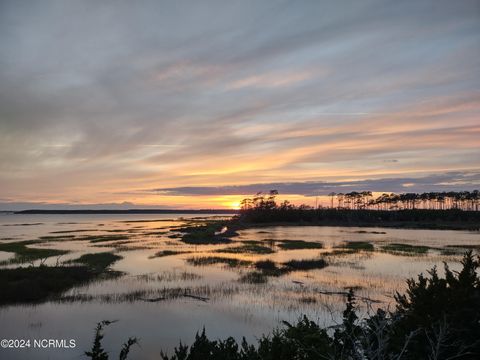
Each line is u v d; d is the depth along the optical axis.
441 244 57.09
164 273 31.84
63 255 44.19
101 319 18.95
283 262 37.69
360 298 22.73
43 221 197.00
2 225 139.00
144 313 19.94
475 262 9.31
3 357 14.05
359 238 69.75
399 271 32.53
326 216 149.75
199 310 20.41
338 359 7.26
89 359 13.80
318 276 30.25
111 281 28.47
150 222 169.50
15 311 20.25
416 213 141.88
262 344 8.68
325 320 18.20
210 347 8.58
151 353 14.57
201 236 68.56
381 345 6.65
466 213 142.38
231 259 40.09
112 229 104.88
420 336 7.86
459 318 7.89
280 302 21.95
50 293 24.41
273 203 149.12
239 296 23.45
